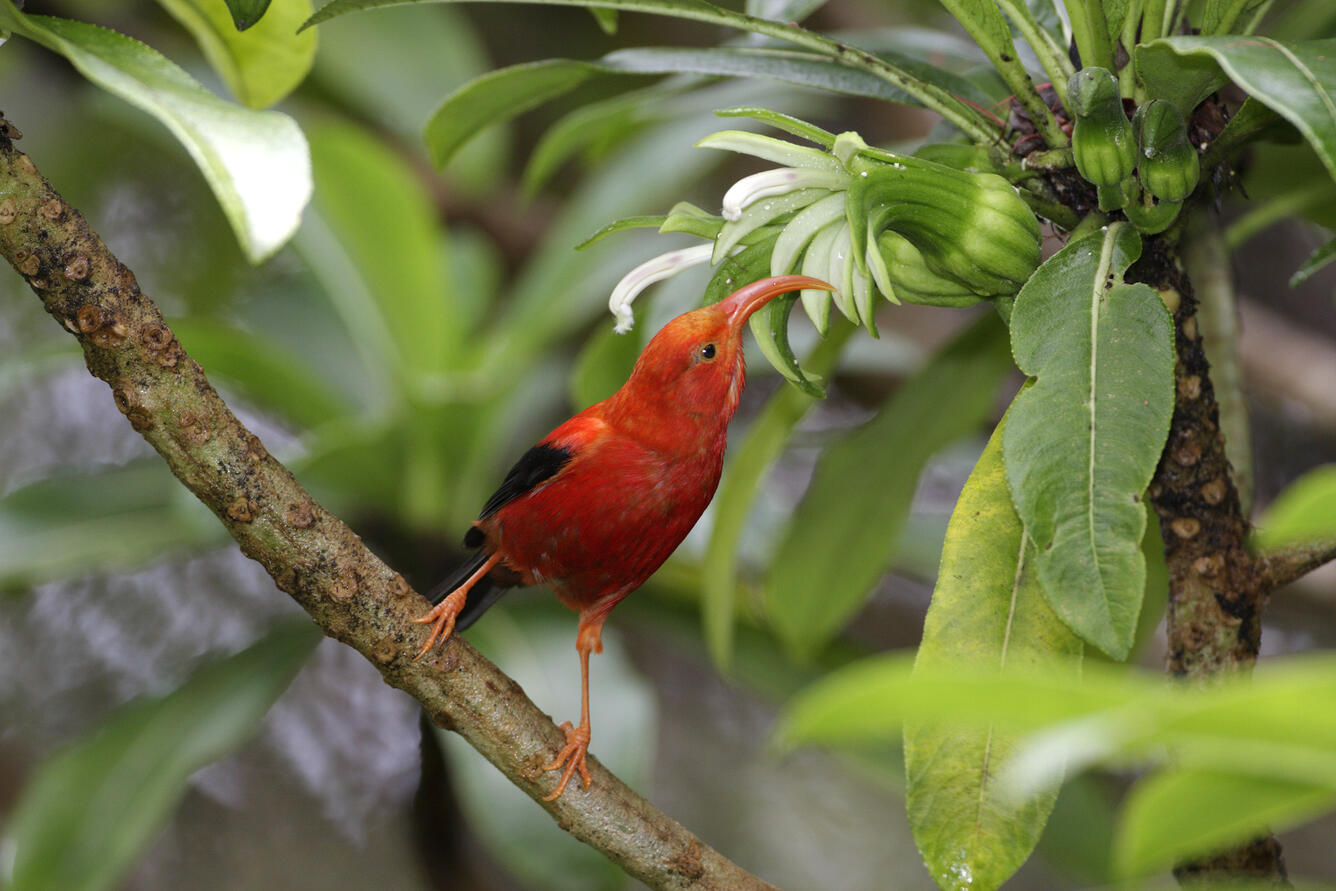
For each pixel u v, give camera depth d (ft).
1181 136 14.73
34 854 23.09
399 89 36.11
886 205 14.75
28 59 37.11
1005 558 15.34
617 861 15.70
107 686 34.73
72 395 37.83
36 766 33.04
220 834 35.55
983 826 14.39
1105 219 15.88
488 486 30.32
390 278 28.86
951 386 22.68
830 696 6.66
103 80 13.62
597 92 42.09
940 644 15.24
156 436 13.93
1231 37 12.94
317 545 14.47
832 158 15.02
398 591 14.97
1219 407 18.84
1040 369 13.96
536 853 23.02
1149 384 13.71
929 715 6.81
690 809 36.78
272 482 14.25
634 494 17.87
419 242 28.32
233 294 39.29
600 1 17.25
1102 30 15.79
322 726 37.17
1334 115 11.68
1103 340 13.99
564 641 26.20
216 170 13.35
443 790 28.04
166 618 35.63
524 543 18.49
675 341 17.60
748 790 37.06
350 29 35.86
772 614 25.27
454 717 15.37
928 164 14.93
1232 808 7.79
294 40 17.95
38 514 27.58
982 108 18.21
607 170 30.53
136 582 35.73
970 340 22.34
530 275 30.12
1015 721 6.81
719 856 15.87
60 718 34.30
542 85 19.75
